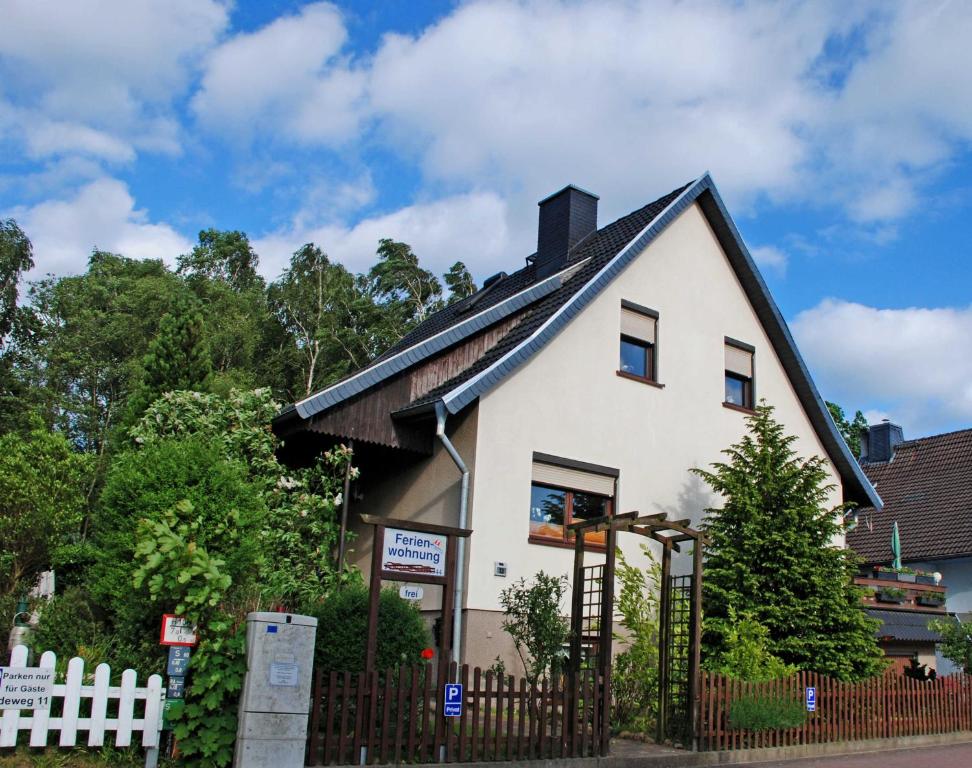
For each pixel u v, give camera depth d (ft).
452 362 50.08
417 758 28.25
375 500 51.98
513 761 30.19
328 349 162.09
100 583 34.14
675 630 41.24
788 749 38.70
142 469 36.81
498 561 43.39
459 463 43.06
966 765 38.29
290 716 25.70
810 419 63.46
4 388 132.16
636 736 38.04
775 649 44.52
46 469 55.42
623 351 53.06
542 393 47.11
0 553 50.93
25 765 24.18
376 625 28.66
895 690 45.14
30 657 28.22
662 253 55.77
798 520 46.50
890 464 102.99
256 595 36.68
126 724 25.55
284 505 44.45
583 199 64.39
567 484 47.70
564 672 36.83
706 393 55.98
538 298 54.54
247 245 189.37
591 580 40.75
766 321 61.11
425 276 173.88
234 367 150.30
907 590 65.16
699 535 37.96
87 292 153.79
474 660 41.47
